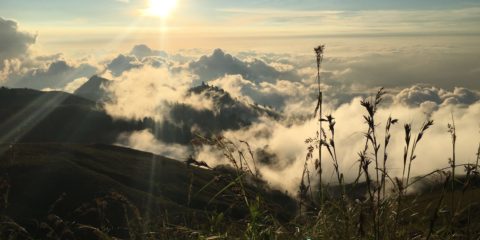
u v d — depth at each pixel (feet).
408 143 9.91
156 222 14.16
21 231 14.56
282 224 12.23
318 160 11.85
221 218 12.15
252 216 11.59
